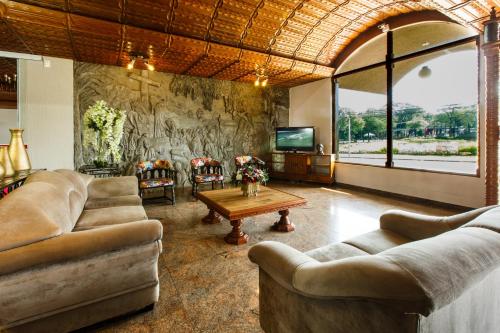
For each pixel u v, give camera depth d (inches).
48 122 191.5
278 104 300.4
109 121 172.9
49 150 192.7
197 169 221.6
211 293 77.9
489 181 134.2
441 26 176.1
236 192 145.1
